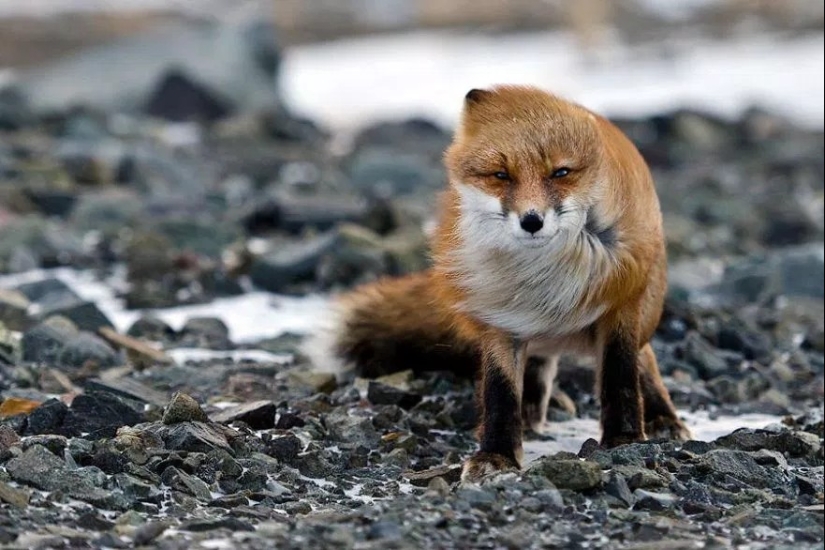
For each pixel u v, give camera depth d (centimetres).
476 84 4262
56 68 3516
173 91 3406
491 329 929
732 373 1249
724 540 734
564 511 776
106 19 4988
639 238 917
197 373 1177
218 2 5622
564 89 4072
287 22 5559
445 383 1136
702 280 1695
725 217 2217
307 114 3822
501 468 870
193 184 2411
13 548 688
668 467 866
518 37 5369
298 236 1941
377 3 5875
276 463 884
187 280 1605
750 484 847
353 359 1178
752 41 4922
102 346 1236
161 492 812
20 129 2894
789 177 2752
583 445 929
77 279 1641
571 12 5144
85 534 720
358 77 4478
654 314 1000
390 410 1020
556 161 874
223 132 3088
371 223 1903
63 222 1992
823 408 1144
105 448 858
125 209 2008
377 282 1187
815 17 5297
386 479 882
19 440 885
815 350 1361
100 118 3064
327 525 737
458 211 923
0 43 4544
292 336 1366
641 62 4516
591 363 1180
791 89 3934
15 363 1202
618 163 913
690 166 2900
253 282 1614
